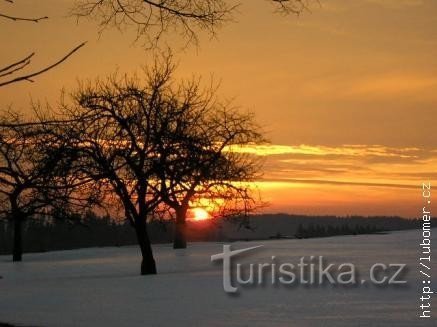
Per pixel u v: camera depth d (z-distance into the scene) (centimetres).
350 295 1678
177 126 2339
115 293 1919
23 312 1520
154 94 2383
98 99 2239
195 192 3119
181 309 1509
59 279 2631
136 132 1927
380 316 1323
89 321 1368
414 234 5481
